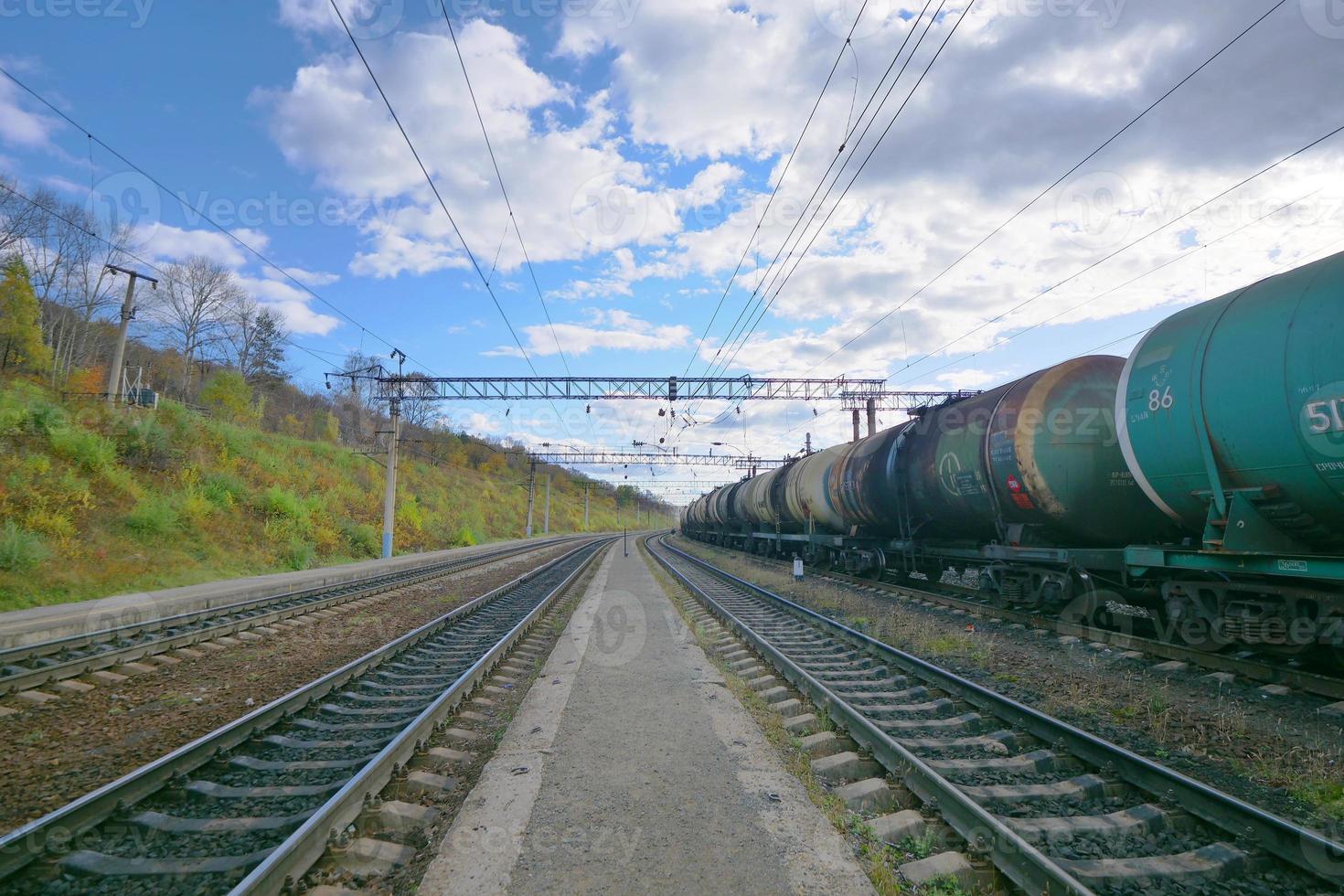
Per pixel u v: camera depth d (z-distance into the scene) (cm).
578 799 464
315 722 631
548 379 2873
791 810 446
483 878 363
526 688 798
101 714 703
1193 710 647
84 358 4712
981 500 1241
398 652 974
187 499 2188
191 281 5228
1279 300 678
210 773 508
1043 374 1089
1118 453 1029
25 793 491
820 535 2233
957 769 501
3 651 848
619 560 3388
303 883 352
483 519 5691
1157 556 846
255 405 4762
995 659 884
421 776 495
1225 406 709
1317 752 525
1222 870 360
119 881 359
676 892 349
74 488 1842
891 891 344
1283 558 690
